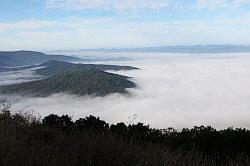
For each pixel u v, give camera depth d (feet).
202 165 14.97
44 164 11.96
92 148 14.25
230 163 16.58
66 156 12.95
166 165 13.42
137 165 12.91
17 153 12.56
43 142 15.69
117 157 13.16
